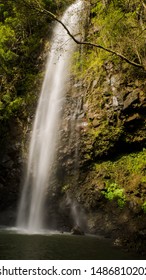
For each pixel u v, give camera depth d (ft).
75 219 44.34
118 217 39.99
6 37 65.10
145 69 36.68
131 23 44.32
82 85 50.85
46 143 50.78
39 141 51.96
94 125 46.57
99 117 46.42
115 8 47.37
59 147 48.73
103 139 45.32
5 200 52.95
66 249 29.89
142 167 41.81
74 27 58.13
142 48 43.50
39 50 64.59
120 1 46.16
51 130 50.98
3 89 62.23
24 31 66.39
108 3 49.93
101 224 40.98
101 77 48.57
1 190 53.26
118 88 45.80
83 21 56.24
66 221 45.19
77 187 45.50
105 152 45.09
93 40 53.42
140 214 38.27
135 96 43.86
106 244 33.06
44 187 48.52
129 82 45.27
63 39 59.36
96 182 43.98
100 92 47.67
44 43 64.23
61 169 47.80
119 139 44.32
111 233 39.24
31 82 60.54
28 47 65.36
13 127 56.34
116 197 41.09
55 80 55.98
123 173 42.86
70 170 47.11
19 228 46.73
